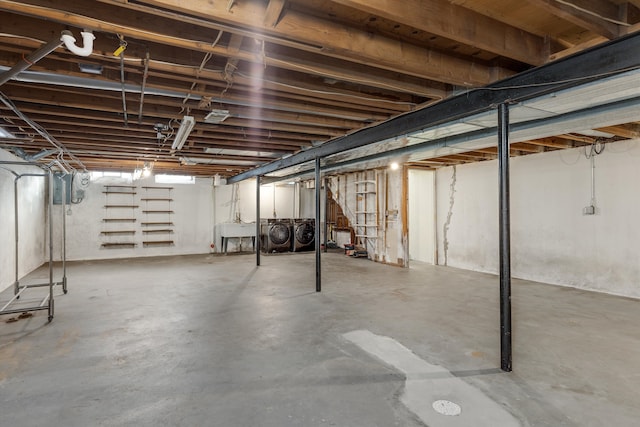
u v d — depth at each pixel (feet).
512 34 7.20
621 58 6.48
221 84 8.91
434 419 6.39
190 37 6.78
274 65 7.79
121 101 10.65
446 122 10.53
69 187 26.99
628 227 15.51
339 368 8.46
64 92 9.98
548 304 14.21
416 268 23.20
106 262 25.94
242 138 15.08
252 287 17.31
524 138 12.53
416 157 16.43
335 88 9.43
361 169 24.67
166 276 20.26
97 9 6.01
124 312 13.05
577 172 17.31
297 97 9.87
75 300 14.78
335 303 14.30
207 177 31.91
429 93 9.42
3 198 16.78
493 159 21.35
